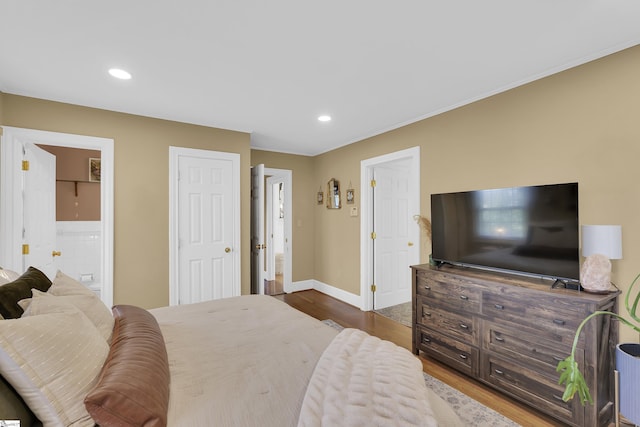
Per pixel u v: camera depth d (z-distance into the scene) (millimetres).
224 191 3633
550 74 2232
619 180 1910
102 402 835
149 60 2074
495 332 2102
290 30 1742
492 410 1944
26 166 2777
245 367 1274
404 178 4375
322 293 4918
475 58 2049
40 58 2041
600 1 1486
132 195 3096
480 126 2693
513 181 2449
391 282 4230
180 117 3240
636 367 1478
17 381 882
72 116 2822
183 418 952
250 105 2900
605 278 1717
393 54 1999
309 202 5176
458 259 2561
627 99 1879
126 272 3055
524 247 2111
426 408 933
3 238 2541
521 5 1525
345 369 1119
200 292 3469
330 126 3572
